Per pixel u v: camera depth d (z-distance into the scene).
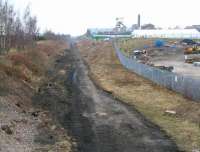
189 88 29.08
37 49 65.31
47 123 22.31
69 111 26.59
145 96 32.41
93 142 19.27
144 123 23.38
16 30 59.62
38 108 26.64
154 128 22.14
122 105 29.16
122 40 131.12
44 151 17.12
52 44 99.50
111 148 18.31
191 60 67.12
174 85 32.97
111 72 50.88
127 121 23.91
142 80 41.56
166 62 67.81
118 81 42.09
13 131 19.05
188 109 25.56
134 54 80.81
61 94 33.22
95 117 24.98
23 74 35.00
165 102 29.28
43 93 32.78
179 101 28.56
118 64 62.91
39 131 20.38
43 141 18.69
